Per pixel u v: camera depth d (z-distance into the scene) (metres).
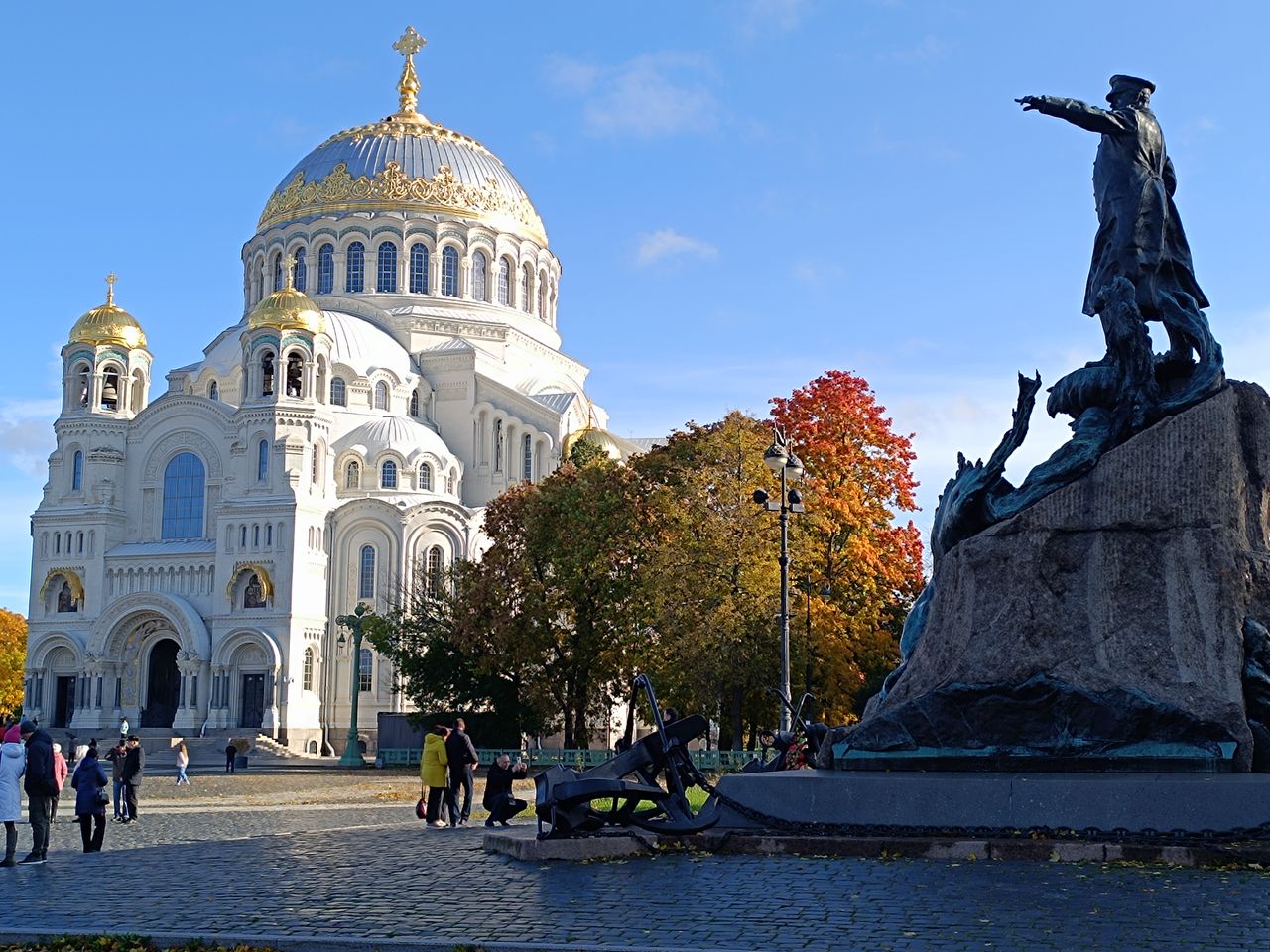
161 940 14.45
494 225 124.25
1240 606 19.48
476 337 120.00
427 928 14.47
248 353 101.56
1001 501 20.88
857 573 58.09
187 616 97.62
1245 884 15.20
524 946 13.23
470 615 70.19
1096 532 19.98
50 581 103.88
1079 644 19.70
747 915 14.43
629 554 65.31
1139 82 22.36
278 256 121.81
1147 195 21.69
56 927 15.59
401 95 131.88
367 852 21.61
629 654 65.69
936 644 20.64
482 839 22.27
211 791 51.06
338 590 99.88
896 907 14.49
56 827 32.59
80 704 100.56
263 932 14.67
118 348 108.38
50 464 106.94
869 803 18.36
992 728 19.67
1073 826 17.31
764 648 54.00
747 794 19.27
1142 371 20.53
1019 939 12.96
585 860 18.88
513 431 114.88
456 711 75.50
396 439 106.31
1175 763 18.75
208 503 104.38
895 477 63.66
